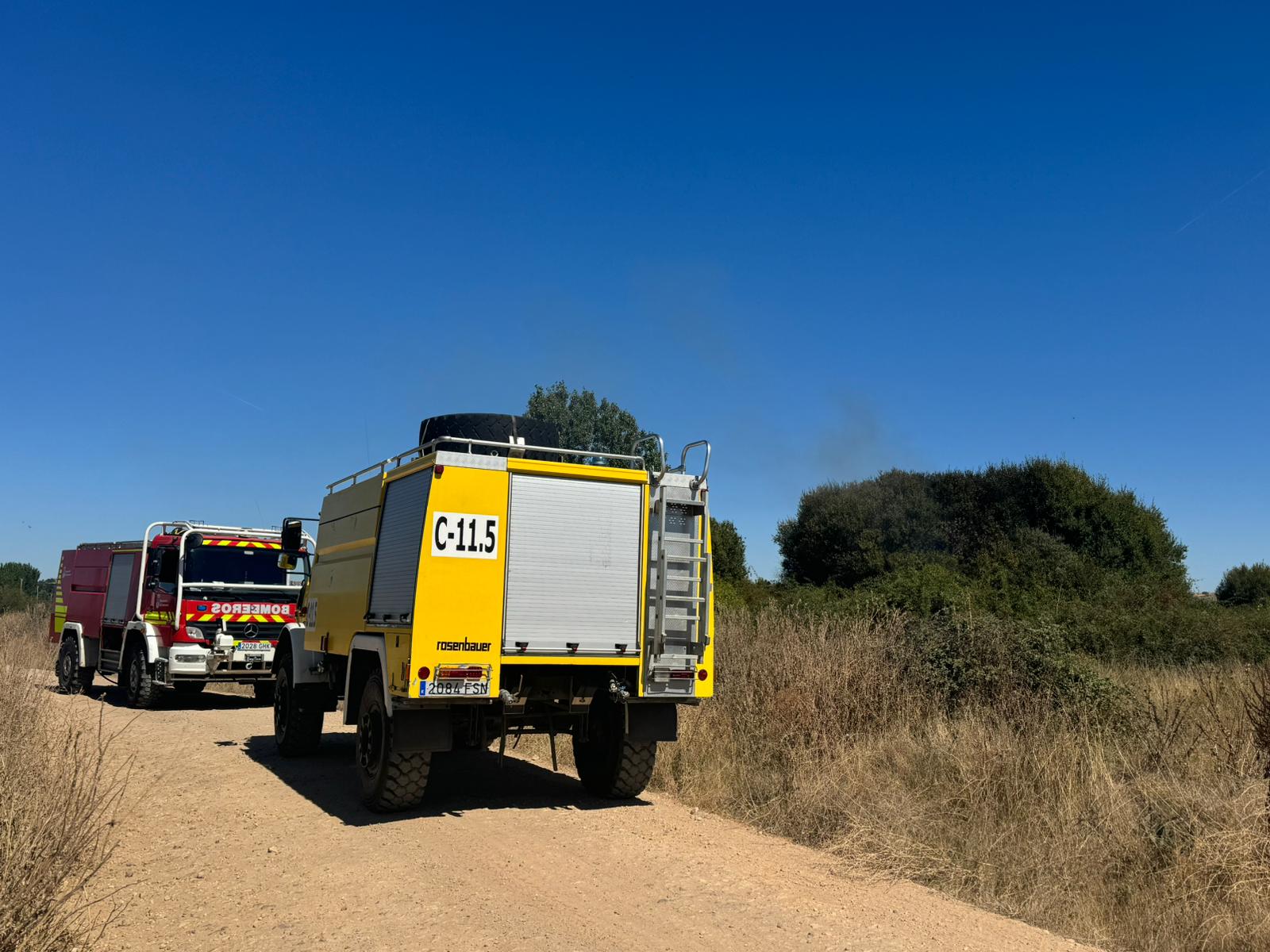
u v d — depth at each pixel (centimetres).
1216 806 667
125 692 1825
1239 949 539
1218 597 3072
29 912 472
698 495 893
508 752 1199
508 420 914
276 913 583
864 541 3048
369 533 950
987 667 1039
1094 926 582
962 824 745
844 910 601
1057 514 2817
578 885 647
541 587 830
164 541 1712
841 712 1014
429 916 580
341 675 1066
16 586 4566
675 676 865
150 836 766
